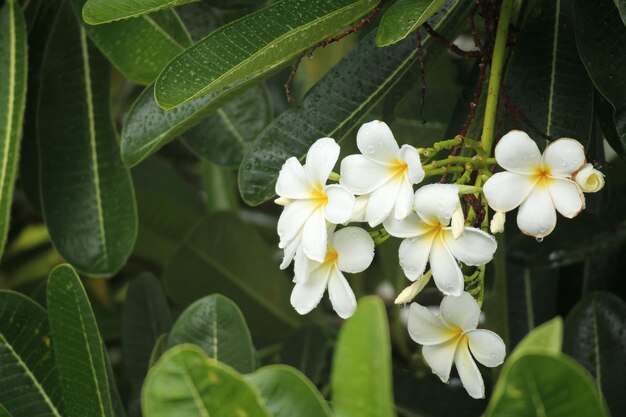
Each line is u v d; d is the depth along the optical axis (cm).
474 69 136
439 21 131
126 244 144
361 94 132
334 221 112
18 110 139
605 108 132
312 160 114
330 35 123
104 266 144
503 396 94
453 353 113
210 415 98
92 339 122
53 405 128
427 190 110
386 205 111
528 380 93
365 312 92
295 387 100
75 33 147
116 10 120
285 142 131
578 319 141
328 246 114
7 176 138
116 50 141
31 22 149
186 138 146
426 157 116
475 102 126
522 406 94
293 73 129
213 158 146
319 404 99
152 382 98
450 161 115
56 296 122
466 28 149
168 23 141
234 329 127
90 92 146
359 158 112
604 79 125
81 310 122
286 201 115
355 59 133
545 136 126
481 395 112
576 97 129
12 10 142
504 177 112
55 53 147
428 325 113
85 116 146
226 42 119
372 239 114
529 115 130
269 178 130
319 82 132
